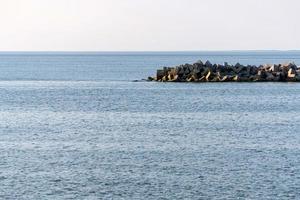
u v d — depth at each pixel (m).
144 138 92.19
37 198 58.88
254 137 92.88
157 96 160.88
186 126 105.50
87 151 81.44
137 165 72.62
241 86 185.88
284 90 173.38
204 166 71.94
